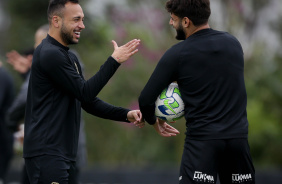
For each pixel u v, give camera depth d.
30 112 13.95
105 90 35.22
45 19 40.78
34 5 40.72
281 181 28.47
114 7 38.41
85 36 36.31
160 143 36.16
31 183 13.72
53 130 13.57
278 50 38.31
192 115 13.31
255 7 39.22
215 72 13.16
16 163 33.97
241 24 38.66
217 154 13.04
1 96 23.34
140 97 13.80
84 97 13.70
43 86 13.72
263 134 35.19
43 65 13.58
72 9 13.95
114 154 35.97
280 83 36.50
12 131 20.22
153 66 36.19
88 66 35.16
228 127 13.01
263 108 36.25
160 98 13.96
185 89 13.45
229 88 13.23
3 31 42.28
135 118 15.23
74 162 14.32
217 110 13.10
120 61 14.05
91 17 36.34
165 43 36.66
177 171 30.11
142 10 38.97
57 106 13.74
